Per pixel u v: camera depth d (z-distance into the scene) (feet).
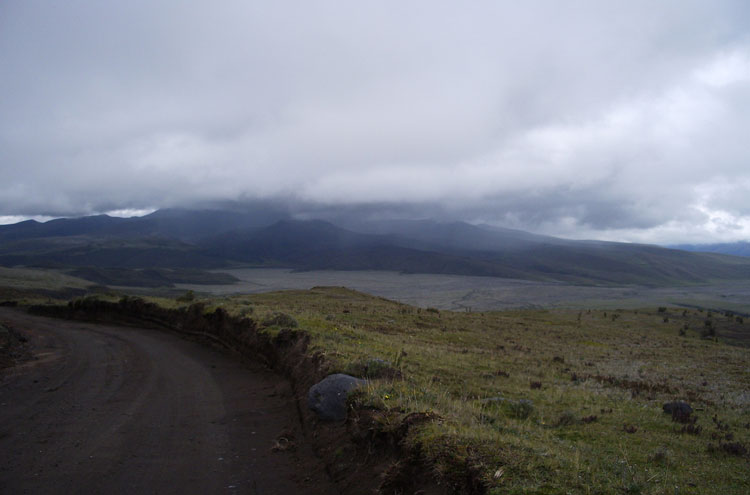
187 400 42.42
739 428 40.96
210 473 26.43
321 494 23.98
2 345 68.23
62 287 463.83
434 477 19.08
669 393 59.31
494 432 23.57
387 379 34.65
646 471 23.59
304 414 34.63
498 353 87.56
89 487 24.00
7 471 25.59
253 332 63.93
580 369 76.59
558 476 18.20
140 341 83.41
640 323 244.83
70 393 43.91
